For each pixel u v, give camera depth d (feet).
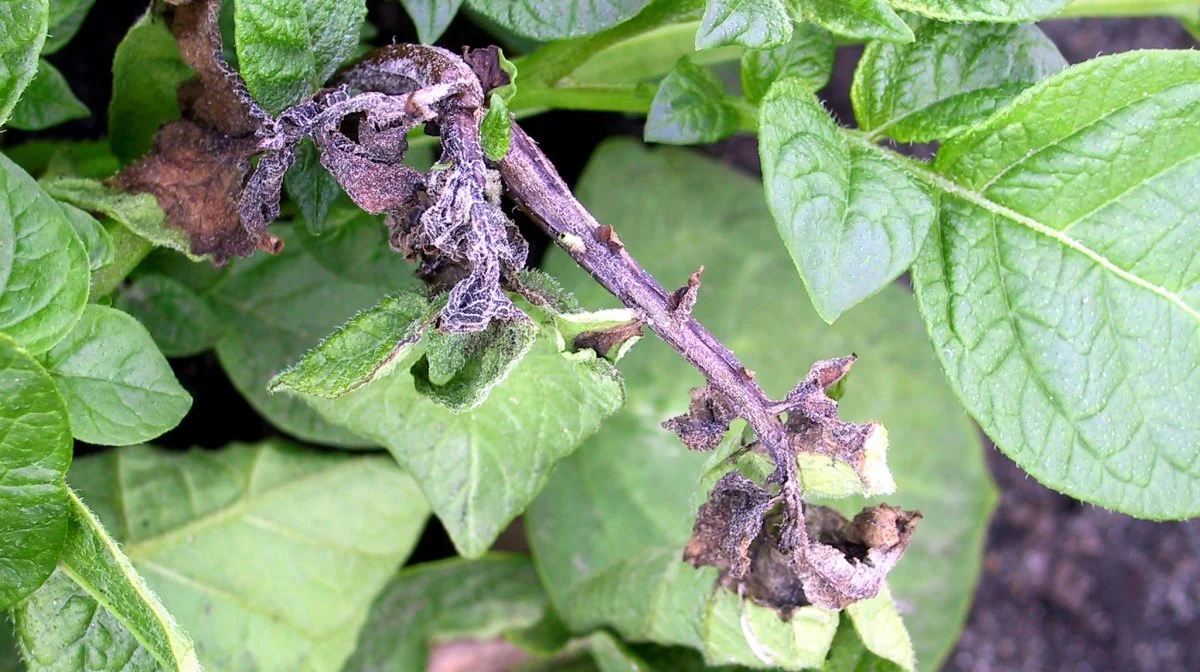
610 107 1.01
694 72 0.92
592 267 0.81
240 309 1.13
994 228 0.89
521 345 0.79
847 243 0.82
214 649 1.10
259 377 1.13
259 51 0.81
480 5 0.86
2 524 0.79
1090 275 0.88
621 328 0.81
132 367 0.84
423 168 1.12
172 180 0.90
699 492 0.88
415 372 0.83
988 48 0.91
